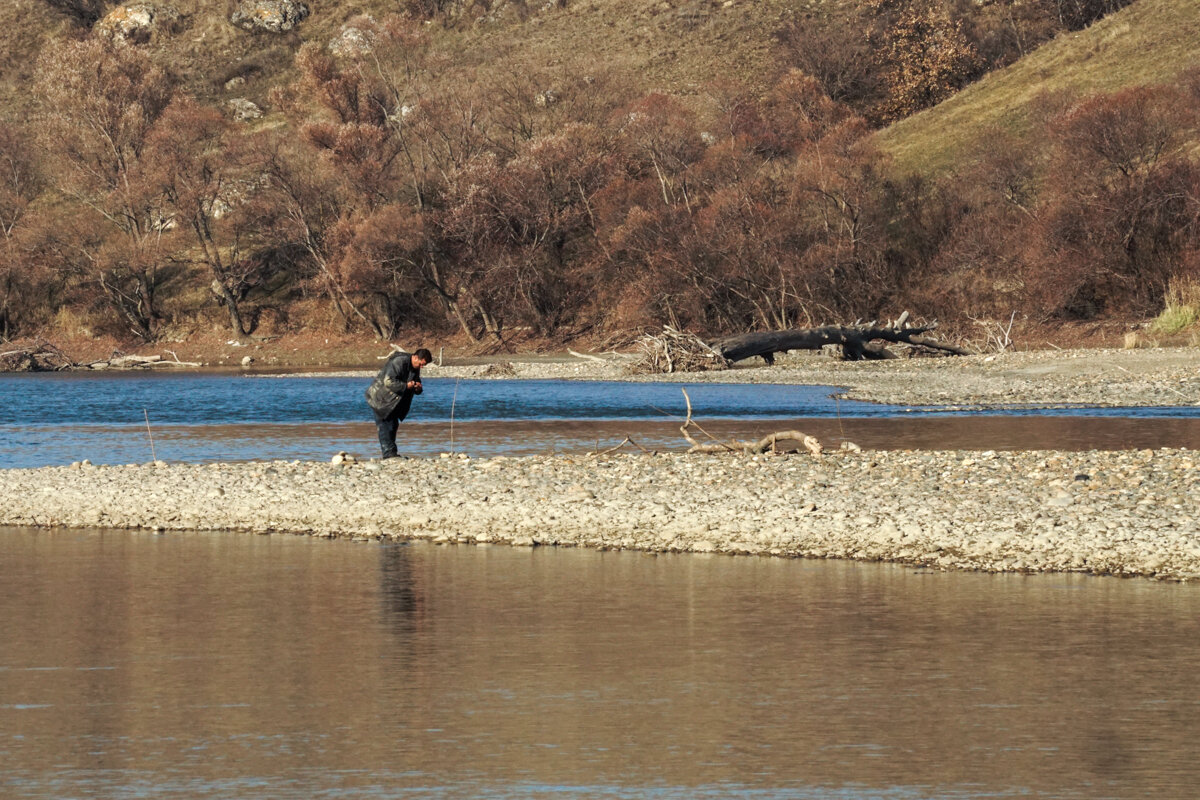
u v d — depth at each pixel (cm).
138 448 10512
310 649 4153
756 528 6075
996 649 4053
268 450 10219
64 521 6906
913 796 2817
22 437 11594
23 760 3089
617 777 2945
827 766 3009
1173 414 12150
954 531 5803
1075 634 4225
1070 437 10038
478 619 4544
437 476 7694
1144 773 2944
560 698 3578
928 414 12606
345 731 3300
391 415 8731
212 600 4903
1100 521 5822
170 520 6844
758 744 3170
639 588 5034
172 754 3130
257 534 6462
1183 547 5403
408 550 5956
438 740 3222
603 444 10188
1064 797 2806
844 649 4078
